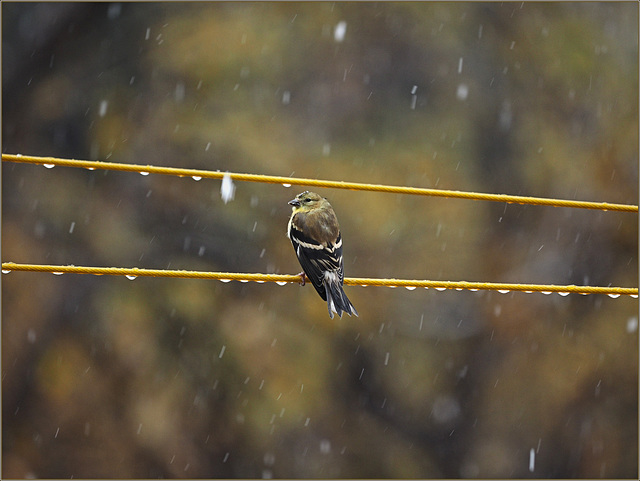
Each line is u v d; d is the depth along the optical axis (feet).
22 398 83.41
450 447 97.91
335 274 43.55
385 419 95.61
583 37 103.91
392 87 97.35
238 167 87.30
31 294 84.99
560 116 102.06
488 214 98.27
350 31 97.35
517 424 100.42
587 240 102.01
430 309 96.48
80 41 91.86
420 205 93.71
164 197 87.40
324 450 90.58
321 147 91.71
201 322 87.35
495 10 103.30
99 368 84.99
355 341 93.50
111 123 88.58
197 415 86.28
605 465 101.04
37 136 89.30
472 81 100.17
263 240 87.61
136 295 86.99
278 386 88.38
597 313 102.89
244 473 86.17
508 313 100.01
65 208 86.79
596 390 102.06
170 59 90.48
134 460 84.53
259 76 91.61
